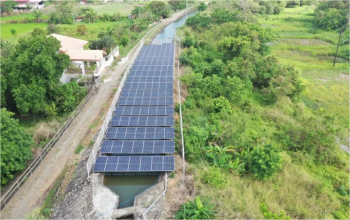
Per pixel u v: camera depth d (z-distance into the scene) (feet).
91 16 301.63
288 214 81.35
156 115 105.60
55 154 94.58
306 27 286.46
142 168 78.13
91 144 97.96
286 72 150.00
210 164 91.61
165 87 127.65
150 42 222.28
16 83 110.63
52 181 83.71
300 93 149.18
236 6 302.45
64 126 108.37
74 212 69.51
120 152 84.43
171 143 88.28
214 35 215.10
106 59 176.35
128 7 385.50
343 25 265.75
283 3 374.84
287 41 247.09
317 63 201.98
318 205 85.61
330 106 146.00
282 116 129.39
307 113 138.21
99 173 78.79
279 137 115.85
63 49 158.20
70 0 322.96
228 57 185.98
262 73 154.71
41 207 74.64
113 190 76.38
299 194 88.38
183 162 82.23
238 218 69.77
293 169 97.04
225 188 79.10
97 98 133.18
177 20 322.34
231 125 113.09
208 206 67.56
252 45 175.22
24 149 86.48
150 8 322.55
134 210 68.33
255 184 88.53
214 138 103.24
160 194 72.33
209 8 324.80
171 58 168.14
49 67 111.34
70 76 150.10
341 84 169.78
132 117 102.83
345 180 97.50
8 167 79.97
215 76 145.69
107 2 430.20
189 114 116.57
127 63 180.34
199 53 186.70
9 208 74.74
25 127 113.09
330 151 106.73
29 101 110.11
